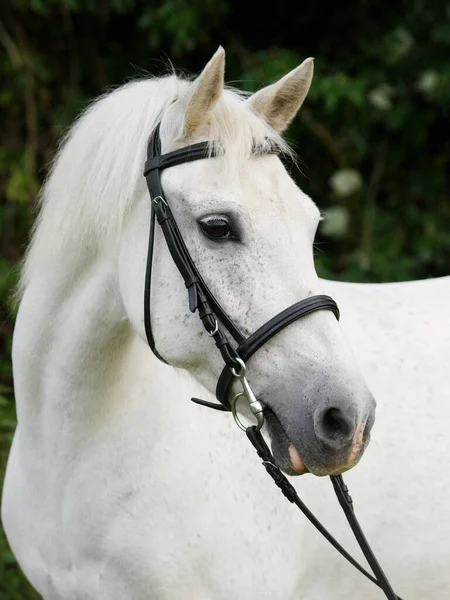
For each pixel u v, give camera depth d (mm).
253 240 1875
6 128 5480
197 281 1913
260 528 2238
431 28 5629
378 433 2406
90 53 5598
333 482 2123
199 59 5793
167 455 2189
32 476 2320
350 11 5820
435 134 5957
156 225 1991
